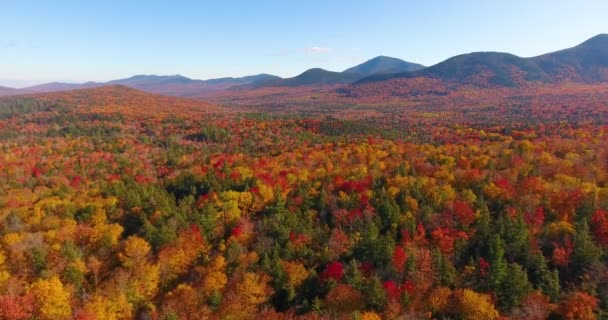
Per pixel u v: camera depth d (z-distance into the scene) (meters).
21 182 118.44
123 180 118.38
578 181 80.12
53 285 54.53
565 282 55.75
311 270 59.78
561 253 58.41
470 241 66.25
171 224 72.69
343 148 145.62
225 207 80.62
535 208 72.25
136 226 79.81
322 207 80.88
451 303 52.31
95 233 72.06
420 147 135.38
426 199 79.38
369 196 82.25
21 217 81.75
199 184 103.00
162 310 57.66
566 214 69.00
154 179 124.06
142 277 62.03
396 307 51.00
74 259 64.19
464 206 71.88
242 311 55.38
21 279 59.78
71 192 106.56
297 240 67.88
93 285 63.12
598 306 49.81
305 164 122.44
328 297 54.19
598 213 65.88
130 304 58.81
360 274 56.88
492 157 109.94
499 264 53.91
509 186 80.31
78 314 53.38
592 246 57.34
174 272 65.88
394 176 93.56
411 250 62.44
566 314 48.59
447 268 57.19
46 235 71.31
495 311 49.44
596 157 97.81
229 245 70.12
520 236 61.59
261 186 89.25
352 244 66.56
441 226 69.81
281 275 58.97
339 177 96.88
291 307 56.12
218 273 60.97
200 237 70.81
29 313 52.84
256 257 64.44
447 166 99.75
